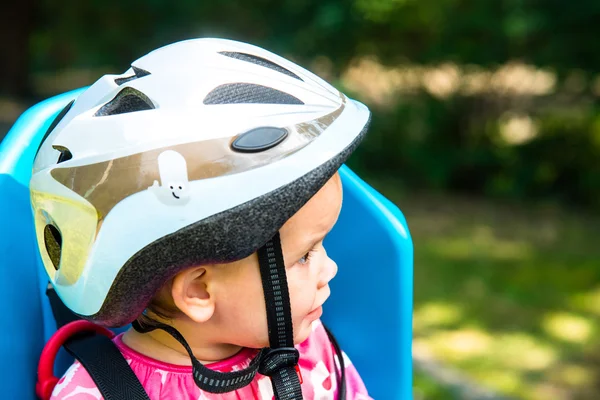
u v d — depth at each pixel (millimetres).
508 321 3023
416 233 4156
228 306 789
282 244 781
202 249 715
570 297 3277
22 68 5977
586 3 4539
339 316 1114
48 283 997
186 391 846
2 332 908
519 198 4945
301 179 718
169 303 822
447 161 5117
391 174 5246
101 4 5328
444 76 5328
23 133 989
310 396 977
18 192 958
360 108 838
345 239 1097
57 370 1005
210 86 752
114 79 838
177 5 5074
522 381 2527
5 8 5836
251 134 720
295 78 803
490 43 4906
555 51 4742
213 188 707
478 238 4090
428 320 3031
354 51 5172
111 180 724
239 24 5141
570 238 4137
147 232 713
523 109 5184
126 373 834
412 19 4887
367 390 1110
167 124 728
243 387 862
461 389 2443
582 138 4941
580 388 2494
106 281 741
